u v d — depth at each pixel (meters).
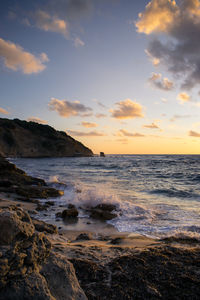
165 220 7.25
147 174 25.95
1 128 108.94
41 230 5.32
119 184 17.20
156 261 3.08
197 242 4.70
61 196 12.14
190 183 18.19
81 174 25.62
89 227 6.80
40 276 1.96
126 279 2.62
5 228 1.96
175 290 2.40
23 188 12.49
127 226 6.73
